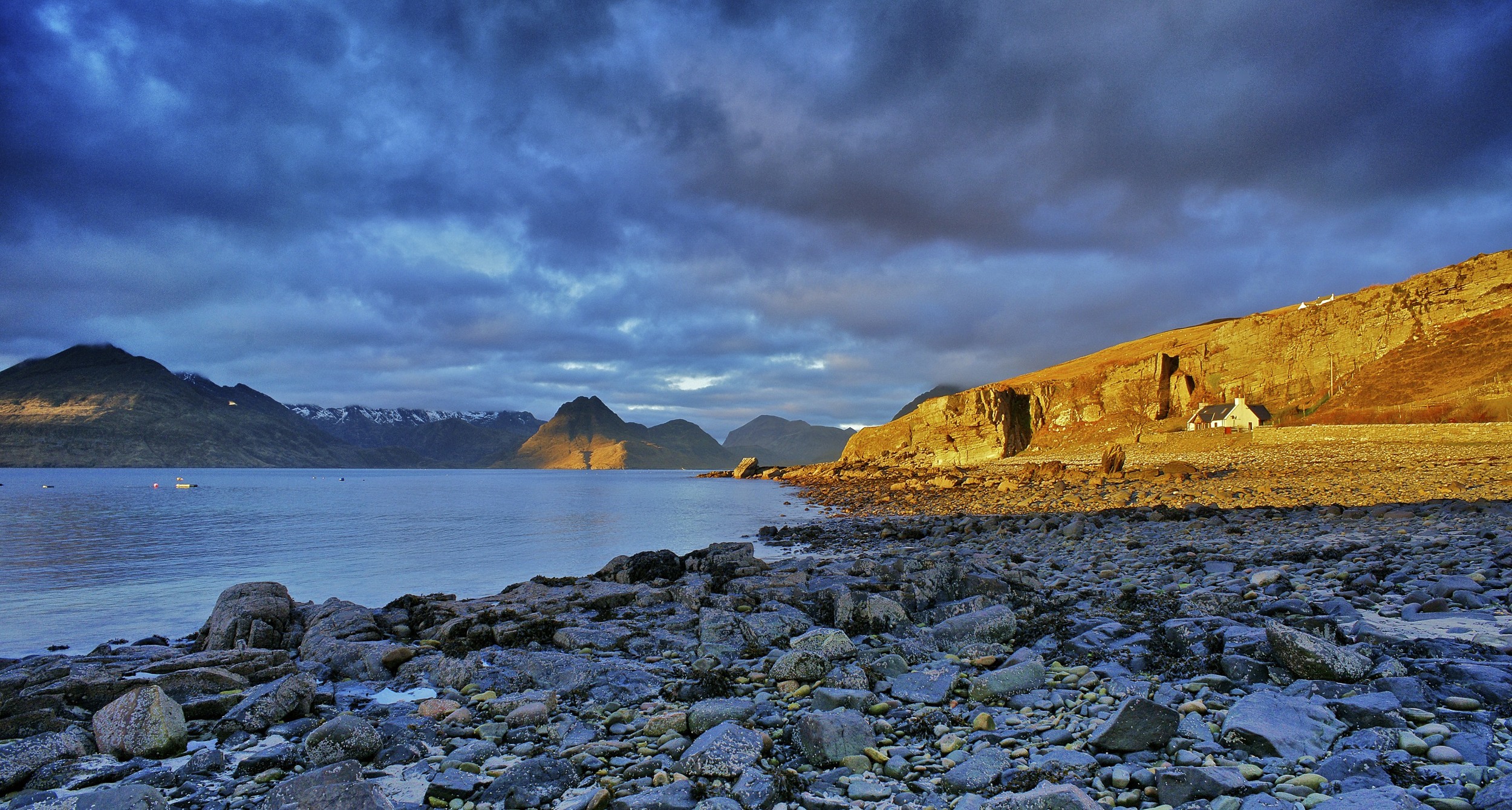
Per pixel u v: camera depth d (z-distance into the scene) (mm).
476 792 6160
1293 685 7117
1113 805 5105
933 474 101375
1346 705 6305
